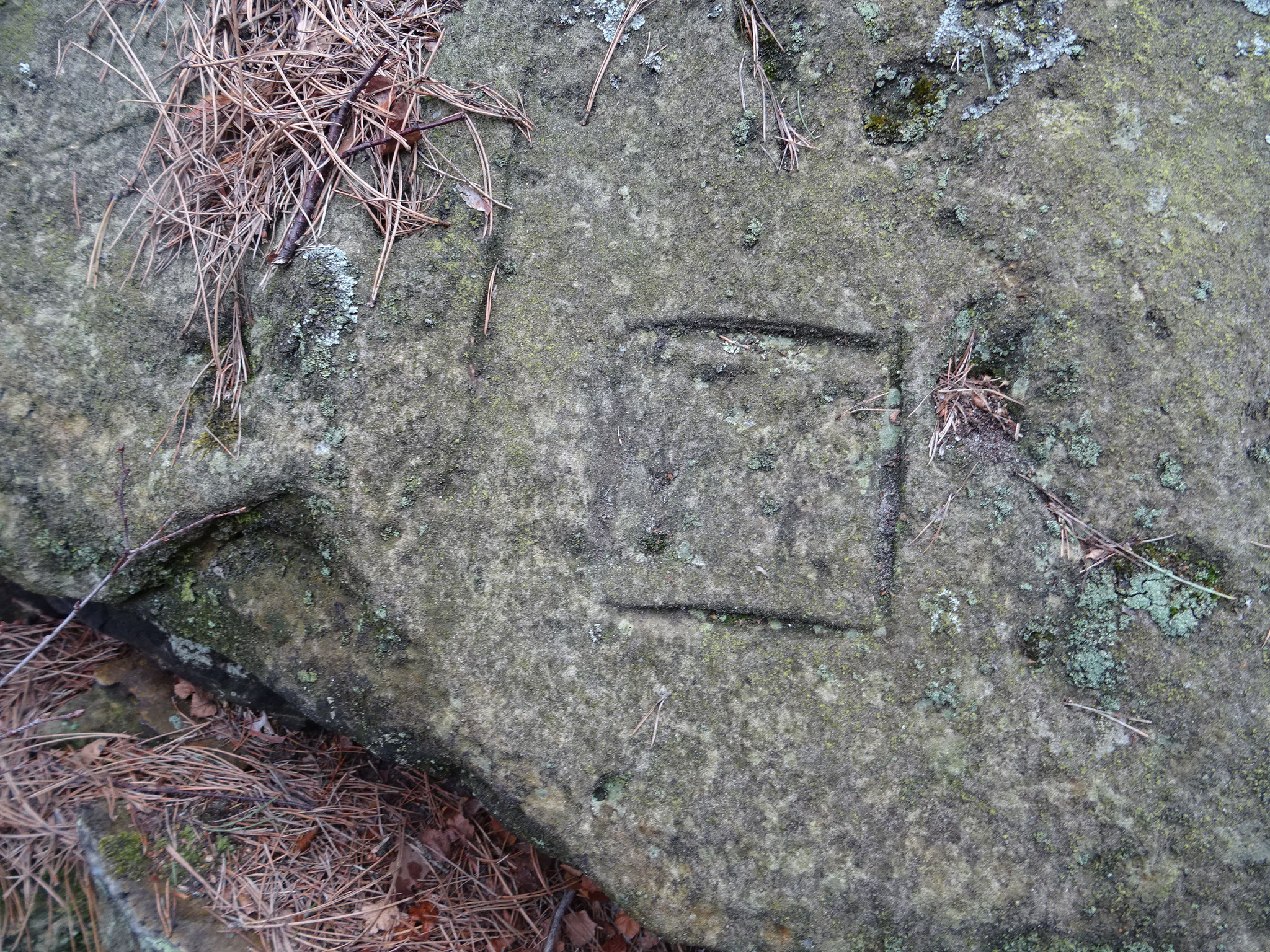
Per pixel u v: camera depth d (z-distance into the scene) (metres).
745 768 0.65
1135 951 0.63
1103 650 0.64
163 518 0.67
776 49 0.67
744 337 0.67
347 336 0.66
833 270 0.66
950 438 0.66
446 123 0.67
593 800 0.66
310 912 0.72
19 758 0.72
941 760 0.64
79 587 0.69
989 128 0.65
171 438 0.67
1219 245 0.64
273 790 0.75
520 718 0.66
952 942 0.64
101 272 0.69
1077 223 0.64
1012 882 0.63
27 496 0.68
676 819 0.65
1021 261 0.64
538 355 0.67
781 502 0.67
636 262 0.67
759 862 0.65
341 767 0.78
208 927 0.70
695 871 0.65
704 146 0.67
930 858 0.64
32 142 0.70
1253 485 0.64
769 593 0.66
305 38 0.69
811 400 0.67
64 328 0.69
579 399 0.67
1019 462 0.65
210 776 0.74
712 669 0.66
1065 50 0.64
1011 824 0.63
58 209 0.69
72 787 0.72
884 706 0.65
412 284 0.66
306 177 0.67
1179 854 0.63
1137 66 0.64
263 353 0.67
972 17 0.65
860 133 0.66
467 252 0.67
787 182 0.67
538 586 0.66
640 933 0.79
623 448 0.67
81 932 0.69
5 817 0.70
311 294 0.66
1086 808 0.63
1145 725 0.63
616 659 0.66
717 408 0.67
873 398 0.66
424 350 0.66
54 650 0.76
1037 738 0.64
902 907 0.64
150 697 0.76
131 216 0.70
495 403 0.67
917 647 0.65
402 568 0.66
